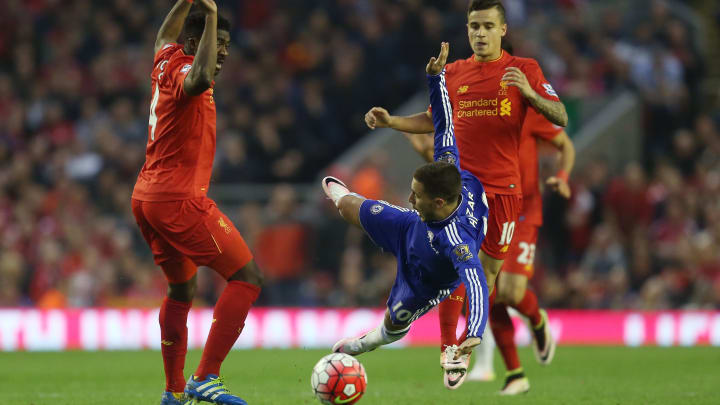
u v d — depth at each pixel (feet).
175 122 65.62
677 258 166.09
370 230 69.05
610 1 241.35
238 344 149.48
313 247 171.63
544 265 172.24
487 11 76.38
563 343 155.22
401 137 197.26
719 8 257.96
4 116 210.18
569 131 202.49
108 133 194.18
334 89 210.79
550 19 227.20
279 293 167.94
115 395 84.84
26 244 176.04
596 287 164.25
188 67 65.05
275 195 177.27
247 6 230.48
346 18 221.87
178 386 69.77
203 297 164.86
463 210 64.54
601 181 181.16
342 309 152.97
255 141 200.23
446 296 67.82
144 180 67.56
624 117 204.95
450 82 79.92
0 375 108.27
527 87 70.49
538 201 88.69
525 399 80.59
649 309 160.25
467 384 96.73
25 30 229.86
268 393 86.53
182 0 72.43
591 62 216.74
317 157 204.44
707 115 225.97
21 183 193.16
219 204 185.26
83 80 217.56
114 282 166.30
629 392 87.30
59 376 106.93
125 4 228.63
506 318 86.22
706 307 159.74
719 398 81.71
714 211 173.88
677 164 200.44
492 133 77.71
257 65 216.95
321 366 65.46
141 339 149.07
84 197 185.47
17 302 166.61
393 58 212.23
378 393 86.58
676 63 222.89
